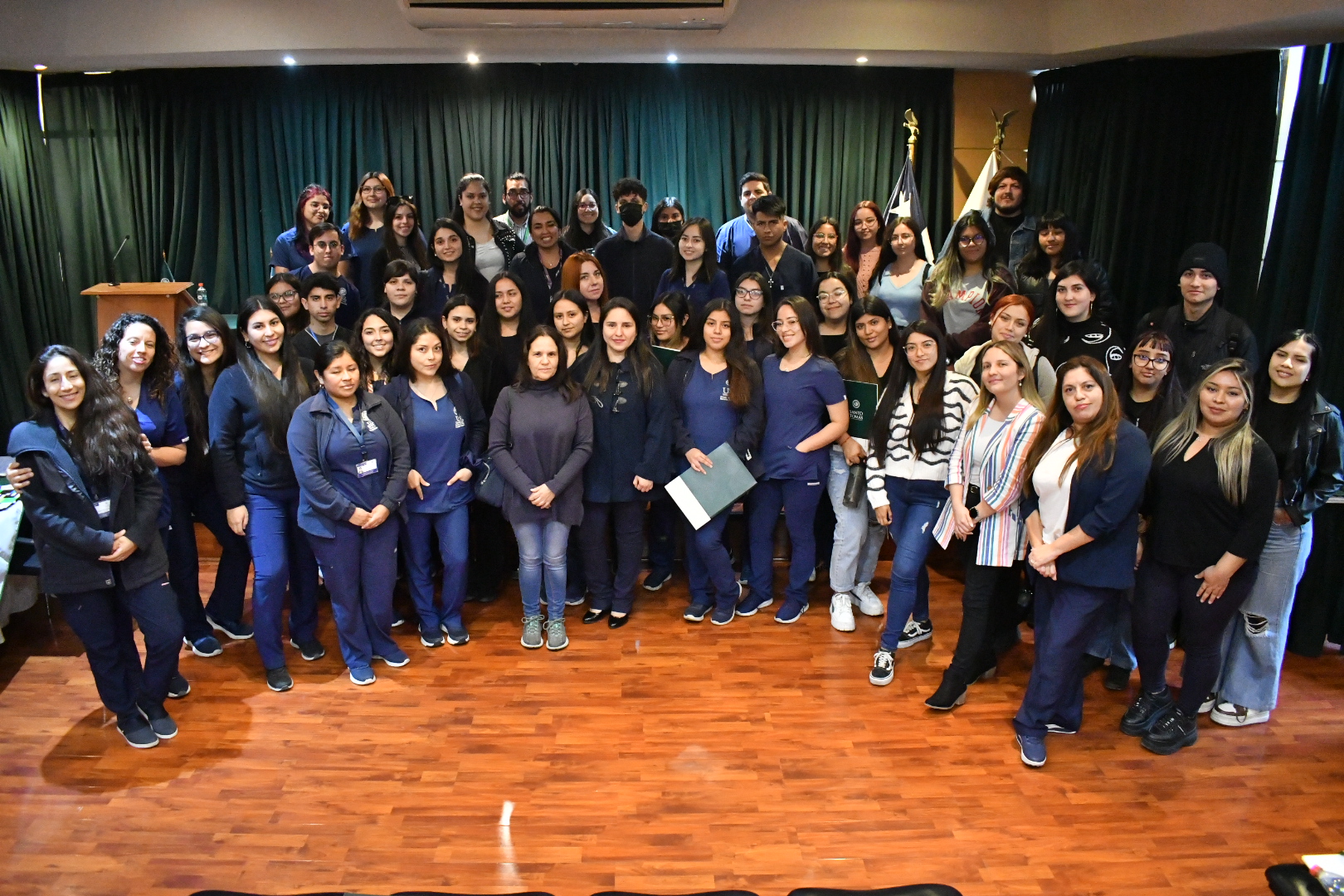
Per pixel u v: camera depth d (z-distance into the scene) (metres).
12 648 3.73
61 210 5.91
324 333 3.87
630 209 4.28
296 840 2.63
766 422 3.79
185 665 3.61
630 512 3.86
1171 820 2.74
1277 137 4.44
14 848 2.59
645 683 3.49
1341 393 3.75
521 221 5.04
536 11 4.73
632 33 5.11
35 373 2.79
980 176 5.90
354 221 4.67
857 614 4.11
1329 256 3.78
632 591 3.95
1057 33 4.98
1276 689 3.20
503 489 3.67
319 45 5.10
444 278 4.25
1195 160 4.80
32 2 5.05
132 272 6.03
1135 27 4.40
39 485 2.79
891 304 4.40
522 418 3.56
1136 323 5.13
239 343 3.34
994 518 3.11
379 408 3.39
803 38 5.11
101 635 2.94
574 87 5.85
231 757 3.01
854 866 2.54
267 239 6.01
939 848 2.62
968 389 3.39
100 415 2.85
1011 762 3.03
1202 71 4.73
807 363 3.71
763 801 2.81
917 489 3.44
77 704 3.34
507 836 2.65
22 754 3.03
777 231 4.21
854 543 3.83
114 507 2.87
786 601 4.00
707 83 5.83
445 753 3.04
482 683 3.49
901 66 5.77
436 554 4.39
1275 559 3.09
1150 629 3.08
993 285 4.06
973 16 5.04
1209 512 2.90
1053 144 5.62
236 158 5.89
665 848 2.60
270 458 3.33
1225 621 2.97
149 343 3.22
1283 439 3.07
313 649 3.66
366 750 3.05
